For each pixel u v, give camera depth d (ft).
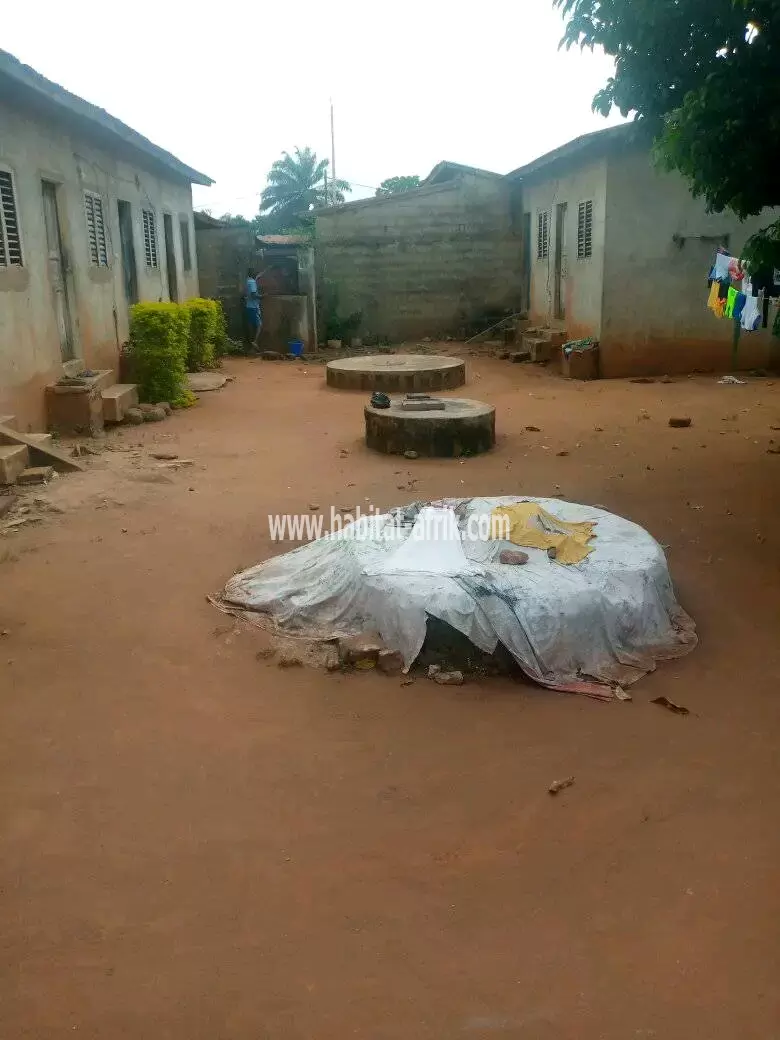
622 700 15.08
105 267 43.01
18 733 14.15
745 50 21.79
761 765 13.23
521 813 12.17
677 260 50.29
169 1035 8.77
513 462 31.27
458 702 15.14
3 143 31.17
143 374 42.01
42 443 29.94
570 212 55.31
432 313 71.92
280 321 67.36
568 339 56.80
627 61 24.20
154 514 25.16
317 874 11.03
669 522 24.38
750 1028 8.77
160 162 52.29
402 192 69.21
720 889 10.69
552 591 16.14
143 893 10.71
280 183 158.30
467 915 10.32
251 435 36.29
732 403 41.96
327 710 14.90
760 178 23.16
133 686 15.64
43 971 9.56
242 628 17.83
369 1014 8.98
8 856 11.35
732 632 17.63
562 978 9.40
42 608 18.74
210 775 13.10
